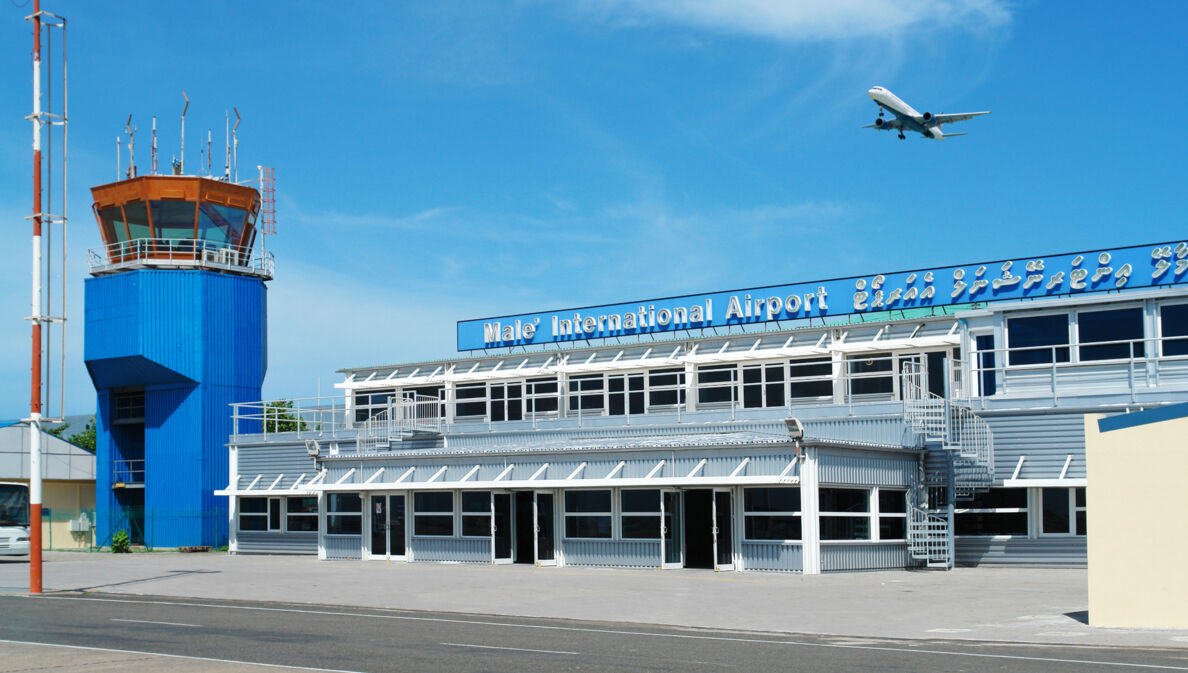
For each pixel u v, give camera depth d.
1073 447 33.34
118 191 52.28
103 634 18.08
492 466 36.66
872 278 46.75
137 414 55.66
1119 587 18.69
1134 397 32.78
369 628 19.09
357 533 40.22
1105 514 18.89
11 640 17.31
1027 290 43.31
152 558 43.22
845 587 26.91
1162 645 16.64
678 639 17.58
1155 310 33.12
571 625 19.84
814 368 40.69
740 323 49.28
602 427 42.91
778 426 38.09
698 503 33.34
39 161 26.27
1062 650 16.23
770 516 31.48
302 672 13.65
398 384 50.00
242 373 52.91
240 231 53.94
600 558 34.16
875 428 35.59
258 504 47.78
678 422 40.75
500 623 20.11
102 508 54.78
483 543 36.50
